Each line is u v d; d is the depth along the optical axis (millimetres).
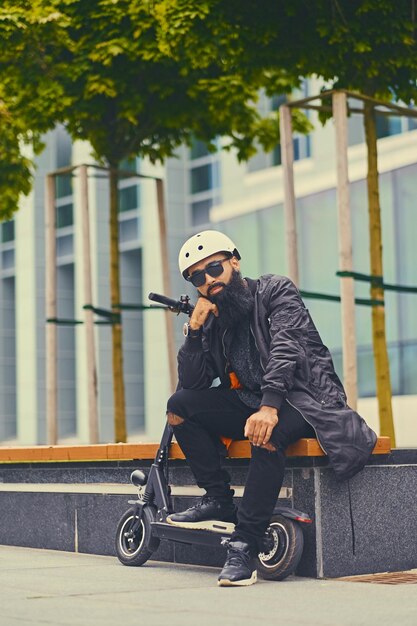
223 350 5289
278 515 5156
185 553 5852
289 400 5031
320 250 20734
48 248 12070
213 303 5223
